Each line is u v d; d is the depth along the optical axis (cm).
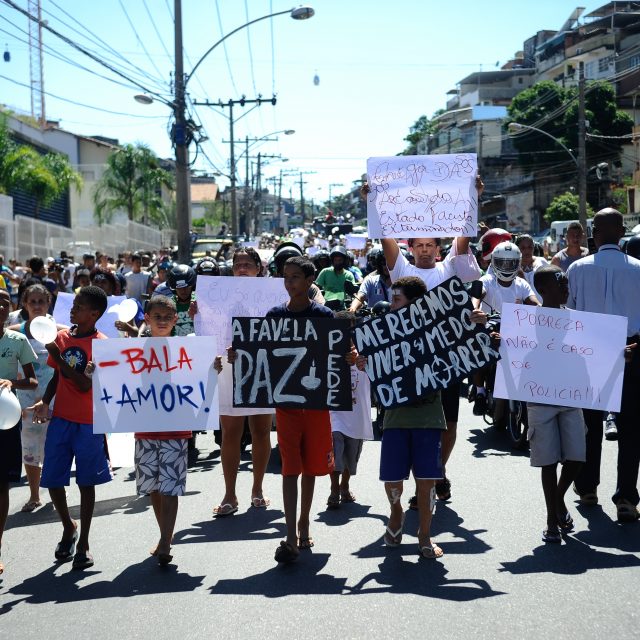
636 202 4600
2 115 4012
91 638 461
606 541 595
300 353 584
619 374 601
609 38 6356
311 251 2564
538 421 602
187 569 568
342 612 479
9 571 585
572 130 5347
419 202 691
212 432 1077
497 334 610
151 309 605
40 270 1470
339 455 694
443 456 697
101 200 5488
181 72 2312
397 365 579
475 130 7300
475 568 547
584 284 656
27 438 753
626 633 442
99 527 680
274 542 619
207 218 9962
